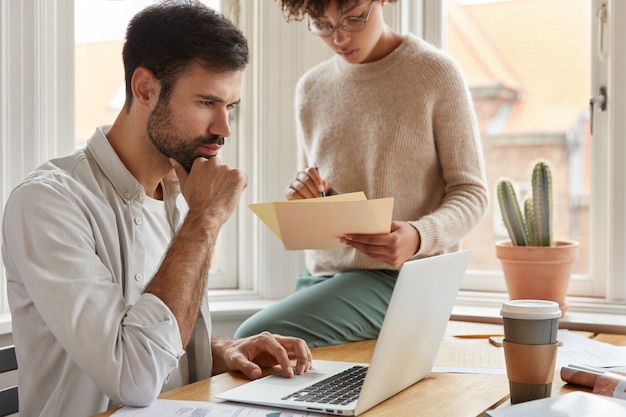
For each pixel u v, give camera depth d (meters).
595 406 0.98
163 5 1.35
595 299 2.34
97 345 1.14
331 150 2.11
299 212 1.50
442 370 1.35
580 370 1.20
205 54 1.30
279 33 2.48
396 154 1.99
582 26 2.39
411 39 2.04
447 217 1.90
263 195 2.52
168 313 1.18
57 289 1.17
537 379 1.10
